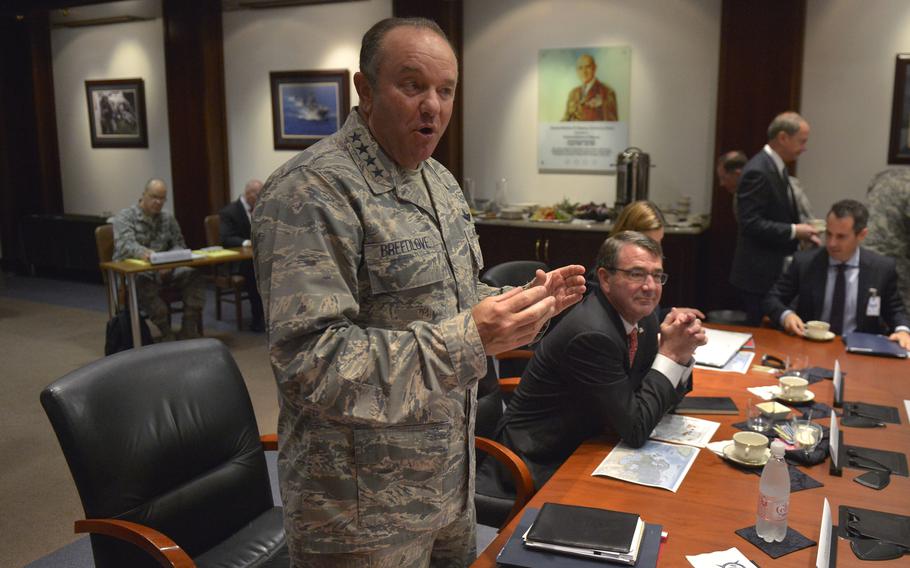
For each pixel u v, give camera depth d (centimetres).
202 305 558
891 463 184
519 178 611
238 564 188
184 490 191
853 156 505
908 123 487
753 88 512
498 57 602
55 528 291
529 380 220
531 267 330
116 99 796
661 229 299
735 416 218
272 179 122
